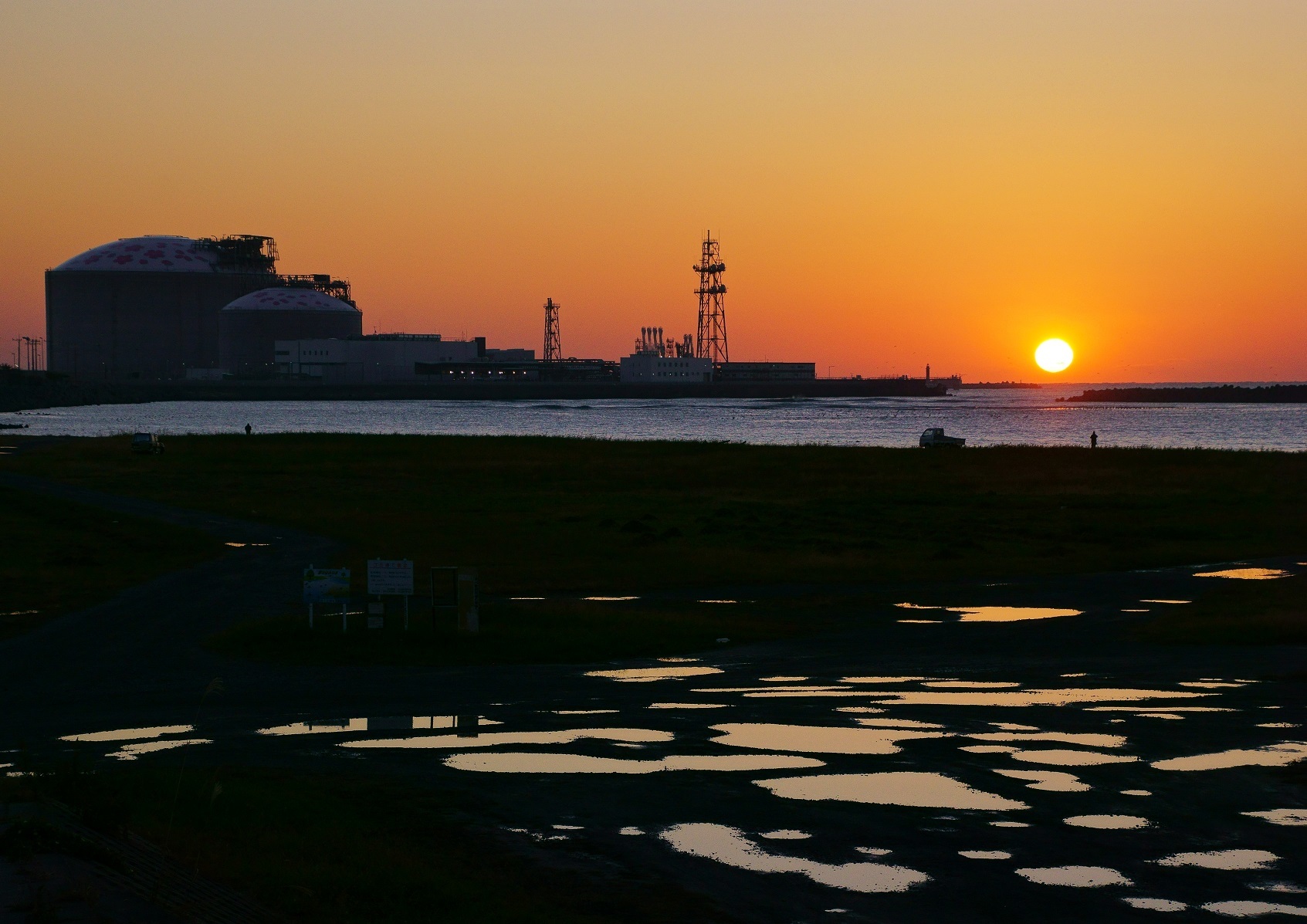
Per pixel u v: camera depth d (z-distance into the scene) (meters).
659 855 17.86
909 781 22.16
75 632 41.84
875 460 134.38
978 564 61.38
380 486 111.31
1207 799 20.84
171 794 19.62
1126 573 58.03
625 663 36.38
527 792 21.39
